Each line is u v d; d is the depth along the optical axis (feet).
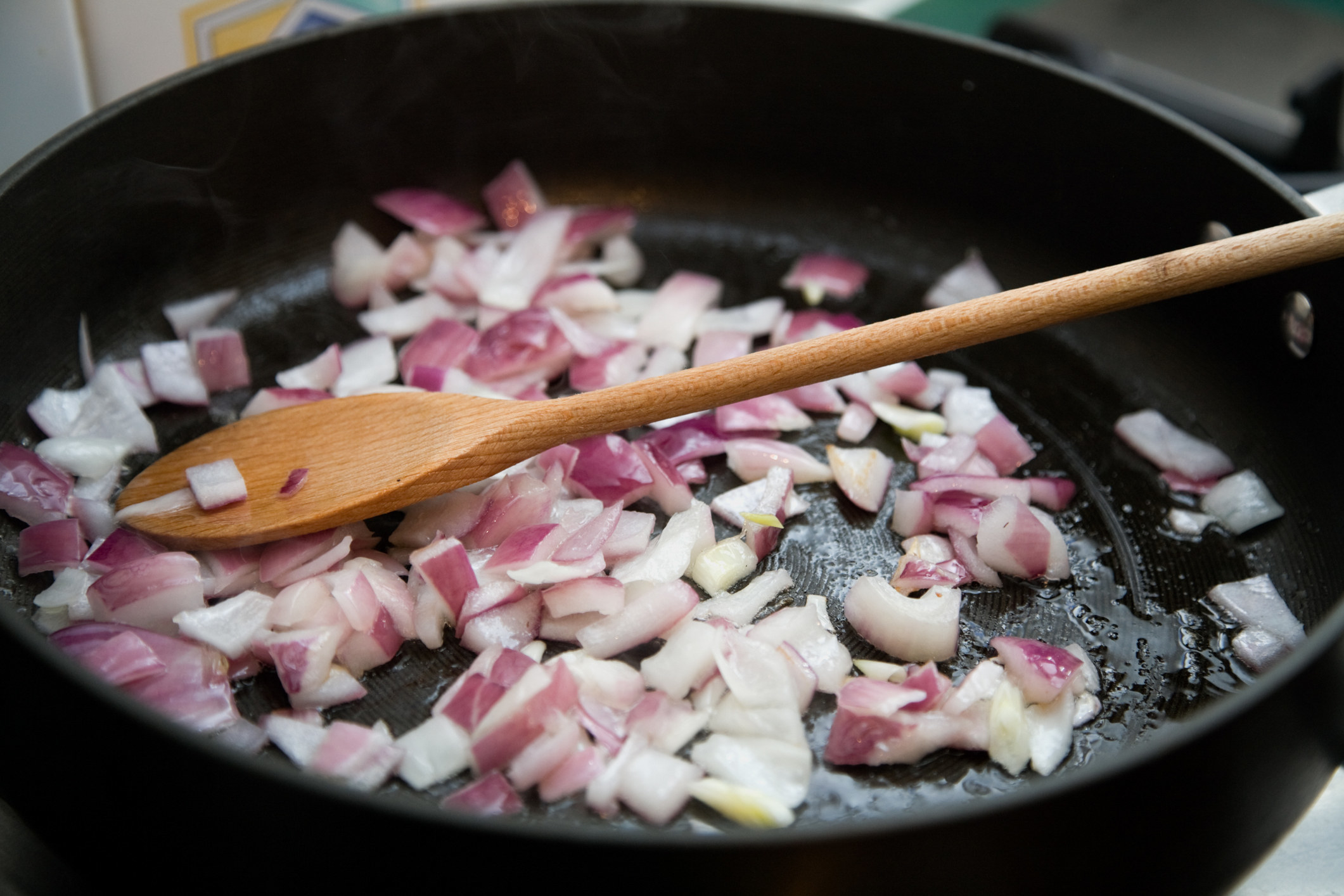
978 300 1.08
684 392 1.11
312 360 1.31
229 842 0.88
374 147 1.39
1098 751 1.03
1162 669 1.08
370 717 1.04
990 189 1.39
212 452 1.14
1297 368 1.19
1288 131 1.69
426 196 1.43
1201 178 1.24
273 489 1.11
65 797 0.92
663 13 1.36
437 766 1.01
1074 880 0.88
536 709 1.01
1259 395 1.22
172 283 1.32
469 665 1.07
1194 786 0.87
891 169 1.42
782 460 1.20
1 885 0.99
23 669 0.89
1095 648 1.09
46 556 1.09
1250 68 2.15
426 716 1.05
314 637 1.05
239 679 1.06
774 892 0.84
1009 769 1.02
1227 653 1.09
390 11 1.50
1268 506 1.17
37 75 1.34
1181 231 1.28
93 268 1.26
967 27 2.12
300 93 1.33
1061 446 1.24
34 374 1.22
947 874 0.85
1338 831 1.03
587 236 1.41
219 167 1.32
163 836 0.90
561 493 1.17
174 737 0.85
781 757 1.01
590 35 1.37
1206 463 1.21
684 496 1.16
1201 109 1.72
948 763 1.02
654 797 0.99
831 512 1.18
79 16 1.35
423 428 1.13
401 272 1.39
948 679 1.06
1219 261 1.05
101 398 1.23
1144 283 1.06
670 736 1.02
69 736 0.89
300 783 0.84
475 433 1.11
